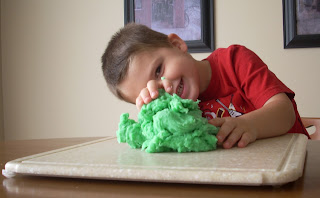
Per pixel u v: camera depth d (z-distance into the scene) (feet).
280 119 2.32
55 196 1.30
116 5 6.98
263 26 6.18
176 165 1.45
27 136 7.49
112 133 7.06
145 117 1.99
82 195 1.29
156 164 1.48
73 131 7.25
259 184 1.25
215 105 3.22
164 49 2.98
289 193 1.21
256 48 6.22
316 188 1.26
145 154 1.81
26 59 7.48
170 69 2.85
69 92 7.27
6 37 7.57
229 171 1.30
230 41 6.34
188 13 6.50
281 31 6.08
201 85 3.32
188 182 1.33
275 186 1.27
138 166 1.45
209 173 1.30
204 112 3.19
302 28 5.93
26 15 7.47
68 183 1.47
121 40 3.10
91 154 1.85
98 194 1.29
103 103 7.09
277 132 2.26
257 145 1.94
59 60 7.32
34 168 1.56
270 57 6.15
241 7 6.27
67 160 1.67
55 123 7.34
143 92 2.11
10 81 7.57
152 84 2.14
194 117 1.86
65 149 2.09
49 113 7.38
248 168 1.33
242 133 1.99
